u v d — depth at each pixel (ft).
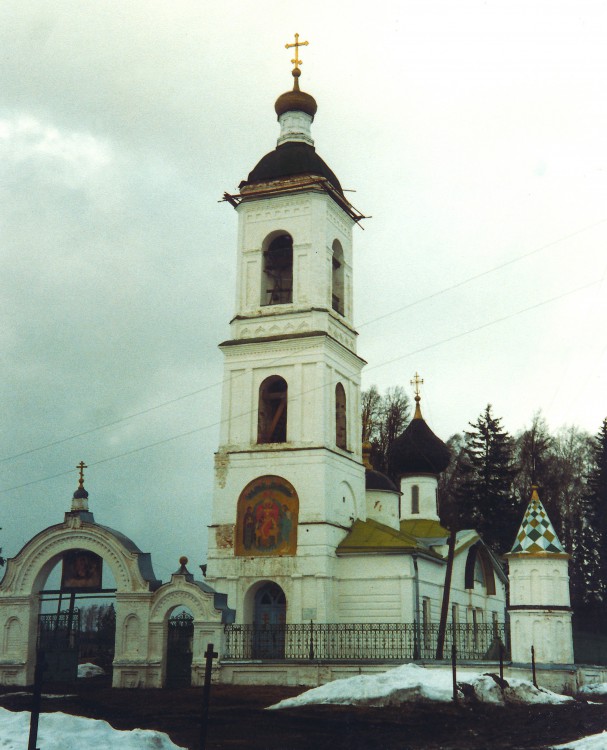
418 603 164.14
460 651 165.78
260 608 167.63
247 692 127.34
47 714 75.10
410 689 102.17
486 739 78.33
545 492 280.72
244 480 170.81
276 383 178.70
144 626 140.56
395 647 154.92
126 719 94.02
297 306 176.35
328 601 161.48
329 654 153.69
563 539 281.95
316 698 104.47
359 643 149.79
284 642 158.40
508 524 264.31
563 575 134.10
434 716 93.56
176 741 76.95
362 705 101.19
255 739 78.43
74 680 145.48
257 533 167.43
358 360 187.93
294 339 173.68
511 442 284.00
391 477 257.55
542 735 80.53
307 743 76.23
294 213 181.27
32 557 148.77
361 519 179.83
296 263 178.91
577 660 188.14
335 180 188.75
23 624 147.02
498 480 270.26
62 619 148.25
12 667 145.38
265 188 182.50
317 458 167.22
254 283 180.86
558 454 303.68
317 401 170.30
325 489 165.78
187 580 140.67
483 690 103.65
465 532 200.64
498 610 221.87
